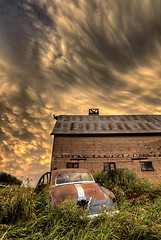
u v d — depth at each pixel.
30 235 1.95
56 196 3.32
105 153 10.65
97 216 2.77
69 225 2.44
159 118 14.70
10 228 1.98
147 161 10.38
